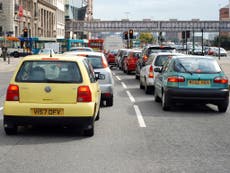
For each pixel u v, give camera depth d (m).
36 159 9.03
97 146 10.30
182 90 15.64
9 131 11.54
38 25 118.31
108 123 13.59
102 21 143.50
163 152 9.73
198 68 15.95
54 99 11.16
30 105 11.09
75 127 12.80
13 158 9.12
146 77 22.69
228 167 8.50
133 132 12.12
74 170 8.17
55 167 8.38
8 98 11.24
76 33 171.50
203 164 8.71
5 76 37.69
